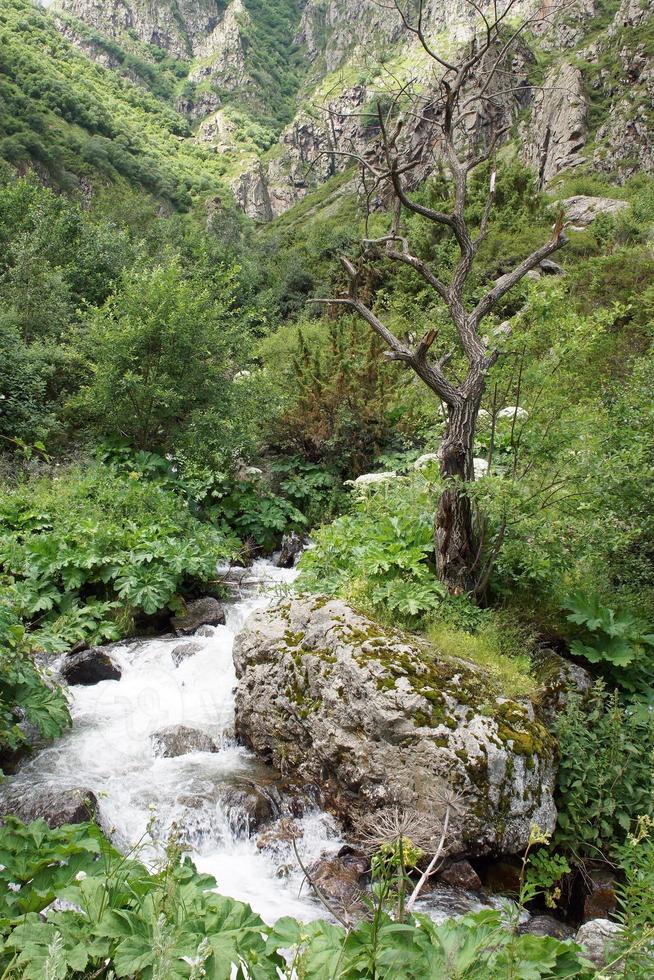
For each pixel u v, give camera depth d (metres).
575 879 4.34
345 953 2.21
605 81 57.81
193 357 11.74
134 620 7.70
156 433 12.15
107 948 2.16
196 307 11.75
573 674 5.18
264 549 10.98
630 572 6.07
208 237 41.12
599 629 5.62
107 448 11.47
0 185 29.34
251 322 24.47
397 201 6.22
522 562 5.93
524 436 5.99
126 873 2.57
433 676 4.70
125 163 84.69
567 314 5.80
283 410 12.67
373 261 19.52
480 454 8.85
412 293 18.48
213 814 4.59
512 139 58.62
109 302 12.00
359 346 13.37
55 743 5.30
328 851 4.48
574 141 54.66
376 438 12.57
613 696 4.88
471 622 5.49
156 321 11.33
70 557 7.80
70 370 13.17
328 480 12.23
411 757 4.39
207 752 5.44
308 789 4.97
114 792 4.70
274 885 4.14
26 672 5.09
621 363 9.62
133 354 11.48
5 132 68.31
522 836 4.28
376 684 4.61
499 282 6.02
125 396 11.53
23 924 2.24
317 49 162.75
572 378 6.43
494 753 4.30
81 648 6.88
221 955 2.16
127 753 5.26
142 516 9.27
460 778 4.24
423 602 5.52
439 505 5.94
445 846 4.18
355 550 6.68
